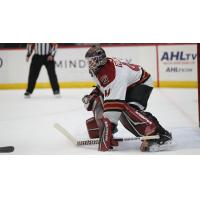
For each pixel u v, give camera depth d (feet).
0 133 37.01
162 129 28.84
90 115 45.03
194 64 63.31
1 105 53.88
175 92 59.98
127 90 29.50
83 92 63.52
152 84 29.99
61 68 68.54
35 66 58.75
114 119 28.27
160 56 65.05
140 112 28.45
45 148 30.68
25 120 43.11
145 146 28.32
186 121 39.70
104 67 27.66
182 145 30.07
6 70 69.15
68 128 38.45
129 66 28.84
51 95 61.82
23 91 66.85
